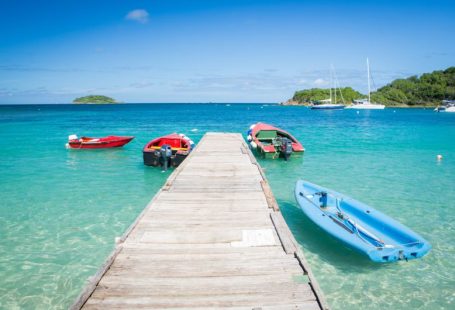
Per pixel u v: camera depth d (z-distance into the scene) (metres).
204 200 9.42
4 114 80.88
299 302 4.86
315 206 9.65
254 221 7.91
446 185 14.38
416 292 6.85
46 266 7.73
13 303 6.45
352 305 6.41
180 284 5.27
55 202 12.11
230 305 4.79
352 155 21.36
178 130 39.09
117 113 88.94
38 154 21.78
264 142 22.44
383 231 8.70
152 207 8.80
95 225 10.04
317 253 8.36
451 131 36.78
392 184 14.55
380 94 135.62
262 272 5.64
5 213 10.99
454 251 8.53
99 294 5.00
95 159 20.20
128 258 6.08
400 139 29.47
